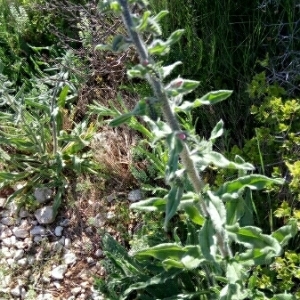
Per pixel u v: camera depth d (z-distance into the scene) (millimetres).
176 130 504
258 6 913
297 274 671
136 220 898
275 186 747
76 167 957
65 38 1129
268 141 779
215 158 531
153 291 743
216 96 515
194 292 712
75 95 1058
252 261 597
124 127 978
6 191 990
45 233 929
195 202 564
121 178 948
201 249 534
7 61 1140
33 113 1005
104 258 875
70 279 864
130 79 1010
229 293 586
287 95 871
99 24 1026
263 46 937
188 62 946
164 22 967
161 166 804
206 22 954
